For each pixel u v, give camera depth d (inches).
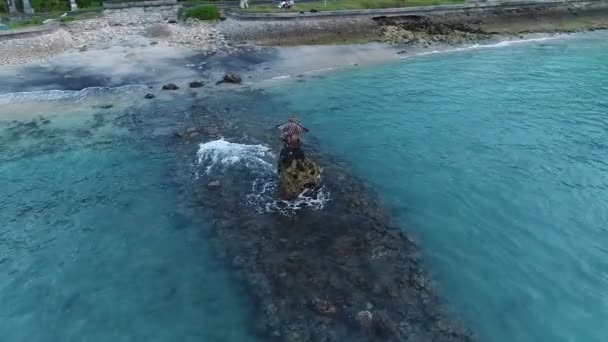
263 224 719.1
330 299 561.0
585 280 612.7
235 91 1342.3
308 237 685.3
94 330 542.0
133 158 954.1
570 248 673.0
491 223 730.2
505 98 1255.5
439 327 527.2
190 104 1240.8
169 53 1585.9
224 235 697.0
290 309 548.7
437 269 627.2
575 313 560.7
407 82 1405.0
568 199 786.8
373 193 813.2
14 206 798.5
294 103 1249.4
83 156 969.5
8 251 683.4
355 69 1544.0
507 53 1736.0
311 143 1015.6
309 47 1716.3
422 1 2187.5
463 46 1833.2
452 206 775.1
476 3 2161.7
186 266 637.9
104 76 1413.6
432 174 876.0
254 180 852.0
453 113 1155.3
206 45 1663.4
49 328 546.3
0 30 1550.2
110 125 1117.7
